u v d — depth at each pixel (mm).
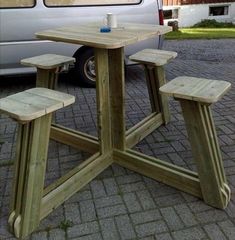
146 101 4766
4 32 4797
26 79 5824
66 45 5082
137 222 2445
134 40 2641
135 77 5953
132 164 3021
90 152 3344
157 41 5406
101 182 2900
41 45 4984
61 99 2307
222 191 2512
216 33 10797
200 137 2416
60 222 2455
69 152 3393
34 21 4871
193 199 2664
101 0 5086
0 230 2393
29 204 2275
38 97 2344
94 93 5145
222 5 12867
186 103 2375
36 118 2121
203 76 6016
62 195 2615
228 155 3279
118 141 3070
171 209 2564
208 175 2486
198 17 12688
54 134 3564
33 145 2176
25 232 2318
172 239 2289
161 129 3850
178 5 12312
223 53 7973
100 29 3027
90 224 2438
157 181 2893
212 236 2303
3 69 5008
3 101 2266
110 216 2510
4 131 3904
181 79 2664
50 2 4902
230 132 3760
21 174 2230
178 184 2760
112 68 2840
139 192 2766
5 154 3393
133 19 5234
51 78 3512
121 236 2326
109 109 2957
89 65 5297
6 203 2658
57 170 3098
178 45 9039
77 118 4242
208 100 2234
